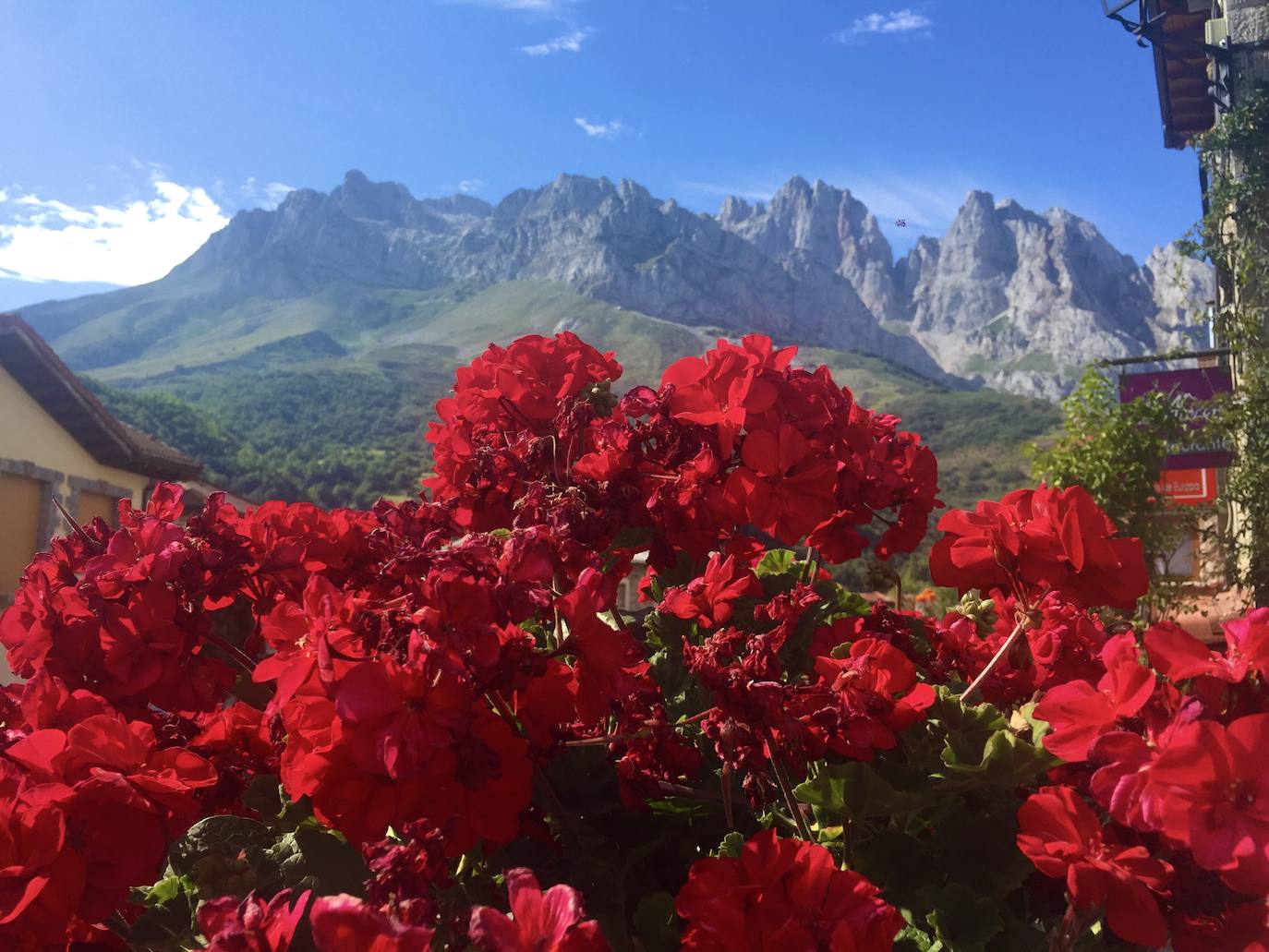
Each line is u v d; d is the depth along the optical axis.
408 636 0.90
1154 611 10.85
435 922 0.79
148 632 1.16
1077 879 0.81
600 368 1.71
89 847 0.95
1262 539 10.16
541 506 1.33
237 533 1.31
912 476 1.56
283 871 0.94
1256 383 10.37
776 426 1.42
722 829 1.16
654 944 0.94
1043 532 1.17
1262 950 0.79
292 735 0.89
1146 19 11.34
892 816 1.06
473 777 0.85
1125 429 10.96
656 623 1.39
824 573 1.63
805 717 1.03
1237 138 10.59
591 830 1.08
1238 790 0.75
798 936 0.81
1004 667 1.22
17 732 1.09
